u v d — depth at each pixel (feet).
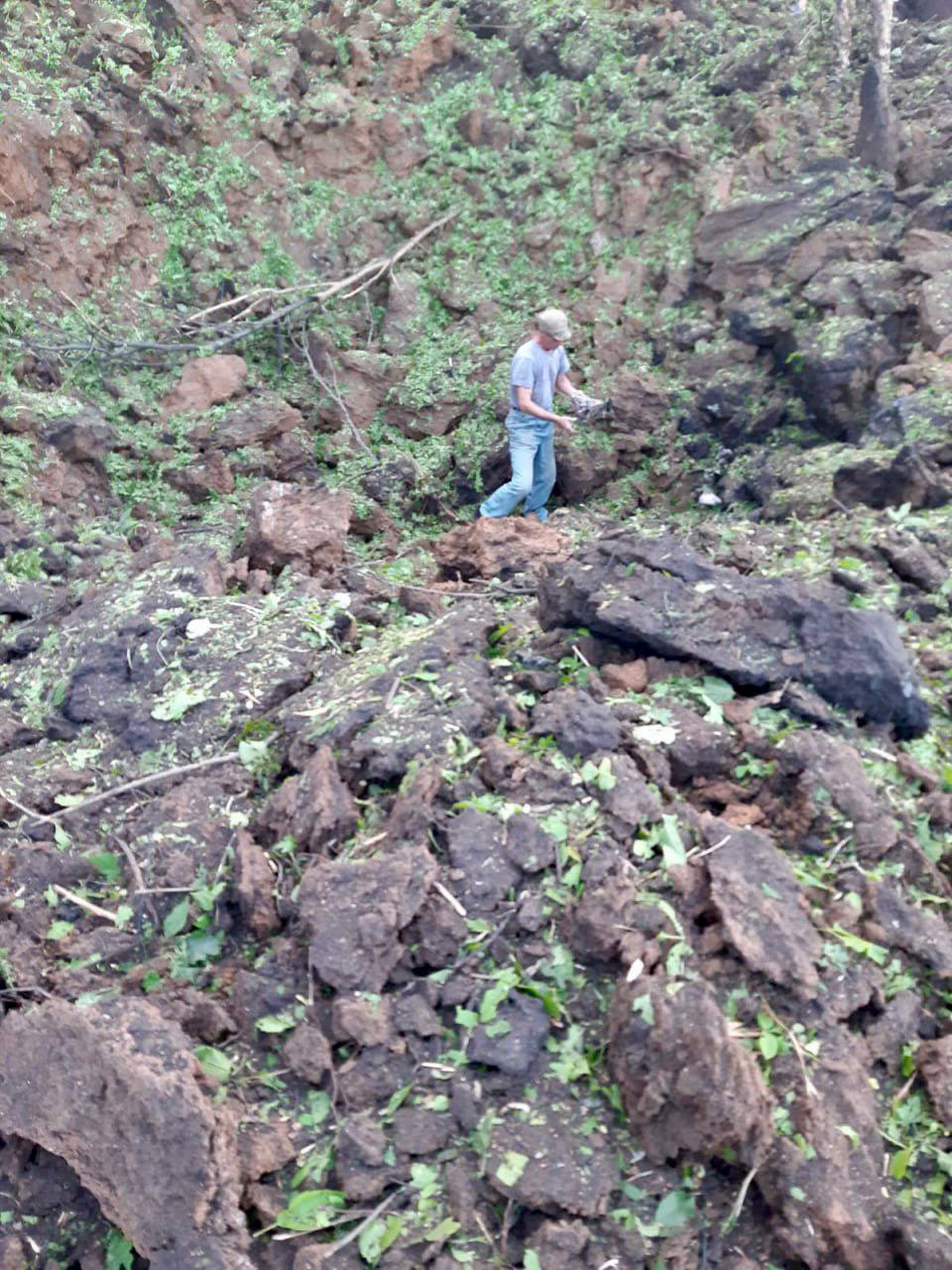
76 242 30.09
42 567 21.90
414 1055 11.07
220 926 12.69
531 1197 10.06
